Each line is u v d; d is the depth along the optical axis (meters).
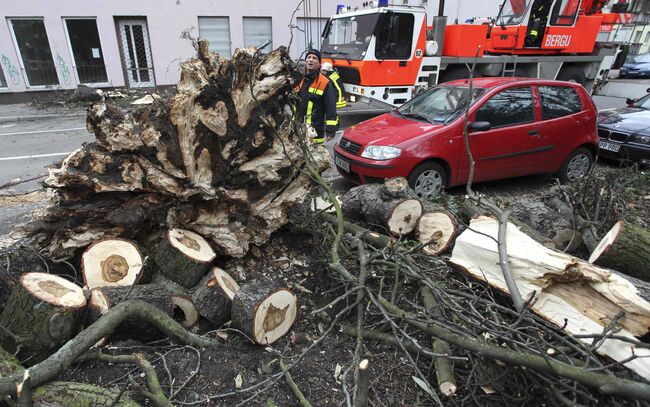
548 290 2.61
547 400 2.26
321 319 2.92
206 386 2.27
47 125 10.19
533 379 2.13
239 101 2.99
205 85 2.83
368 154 5.14
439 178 5.24
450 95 5.64
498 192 5.89
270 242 3.69
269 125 3.04
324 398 2.24
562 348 2.25
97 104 2.77
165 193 2.98
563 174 6.06
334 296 3.12
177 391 2.16
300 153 3.37
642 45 26.08
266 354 2.55
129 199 3.02
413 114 5.79
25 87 12.42
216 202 3.19
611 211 4.00
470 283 2.97
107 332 2.25
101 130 2.78
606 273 2.35
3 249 3.36
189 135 2.87
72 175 2.75
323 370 2.44
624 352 2.17
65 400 1.98
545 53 10.38
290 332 2.78
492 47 9.66
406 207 3.79
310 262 3.56
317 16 14.08
